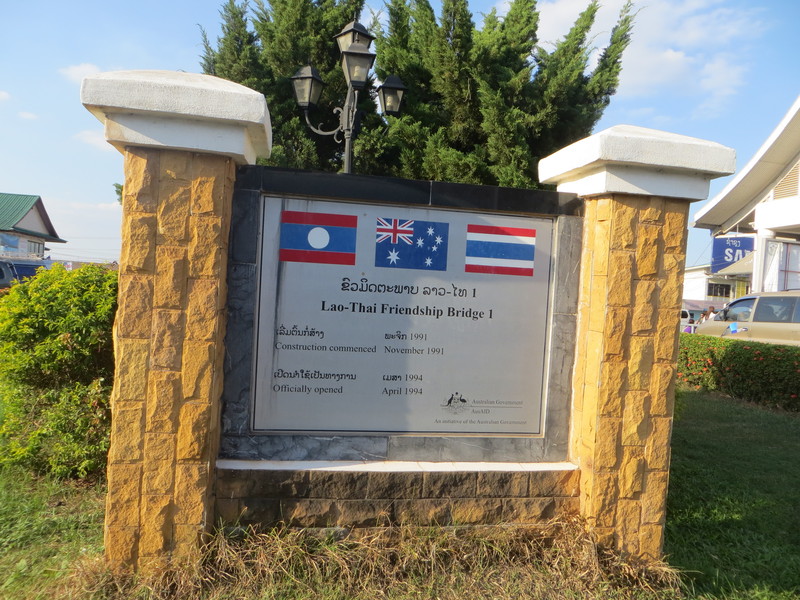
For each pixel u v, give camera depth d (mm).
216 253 3090
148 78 2939
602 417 3441
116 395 3055
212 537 3191
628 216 3414
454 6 9586
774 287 14484
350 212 3496
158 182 3051
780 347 8453
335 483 3365
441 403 3629
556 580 3256
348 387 3523
